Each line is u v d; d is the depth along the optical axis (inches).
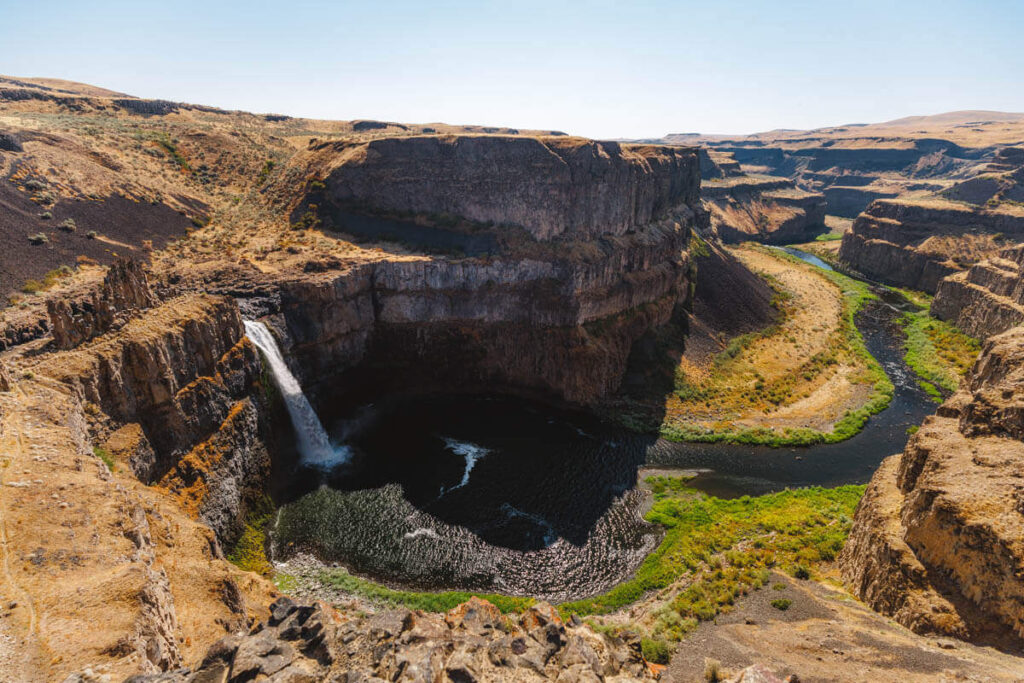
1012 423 1905.8
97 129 5098.4
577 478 3014.3
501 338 3907.5
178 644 1085.8
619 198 4709.6
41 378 1802.4
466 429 3469.5
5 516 1125.1
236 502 2412.6
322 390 3462.1
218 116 7603.4
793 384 4224.9
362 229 4414.4
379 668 813.2
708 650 1558.8
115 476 1718.8
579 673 920.3
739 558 2295.8
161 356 2207.2
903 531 1849.2
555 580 2301.9
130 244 3634.4
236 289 3189.0
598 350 3905.0
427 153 4443.9
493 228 4328.3
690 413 3804.1
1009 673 1216.8
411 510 2672.2
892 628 1585.9
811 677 1299.2
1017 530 1491.1
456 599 2162.9
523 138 4330.7
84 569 1043.9
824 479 3107.8
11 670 788.0
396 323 3786.9
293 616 874.8
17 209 3253.0
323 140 5255.9
